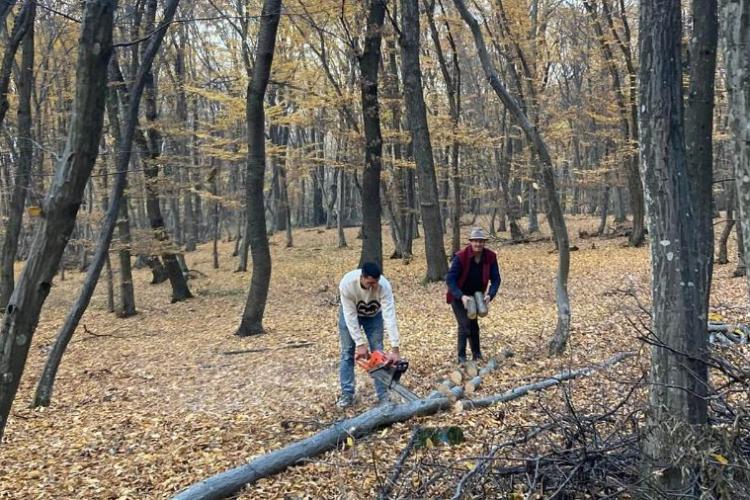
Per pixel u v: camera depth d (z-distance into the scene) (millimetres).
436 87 25469
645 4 3361
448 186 27594
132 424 6508
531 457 3766
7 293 15562
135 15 11789
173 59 22094
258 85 11484
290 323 12953
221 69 22047
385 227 35781
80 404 7695
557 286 7613
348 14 14945
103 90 2895
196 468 5016
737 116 2709
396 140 18906
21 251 28500
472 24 7488
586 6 19594
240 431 5828
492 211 29938
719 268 14531
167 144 18938
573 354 7297
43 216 2877
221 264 27688
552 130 21344
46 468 5414
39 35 19672
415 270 19469
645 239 20969
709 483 3119
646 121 3391
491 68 7355
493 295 7410
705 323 3422
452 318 11625
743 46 2660
